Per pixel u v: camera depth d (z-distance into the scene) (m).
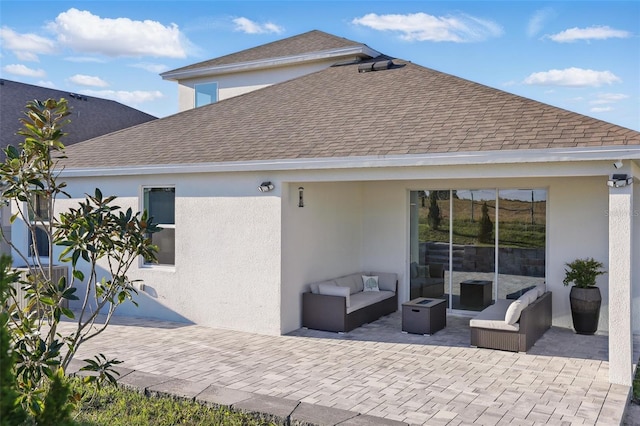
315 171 11.55
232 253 12.66
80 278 6.67
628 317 8.72
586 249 12.73
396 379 9.02
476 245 14.12
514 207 13.62
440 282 14.62
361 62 17.91
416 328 12.24
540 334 11.95
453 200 14.42
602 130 9.38
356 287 14.39
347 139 11.83
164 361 9.98
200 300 13.12
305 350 10.85
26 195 6.71
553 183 13.00
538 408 7.70
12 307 6.18
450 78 14.23
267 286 12.22
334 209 14.09
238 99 16.83
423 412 7.53
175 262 13.49
